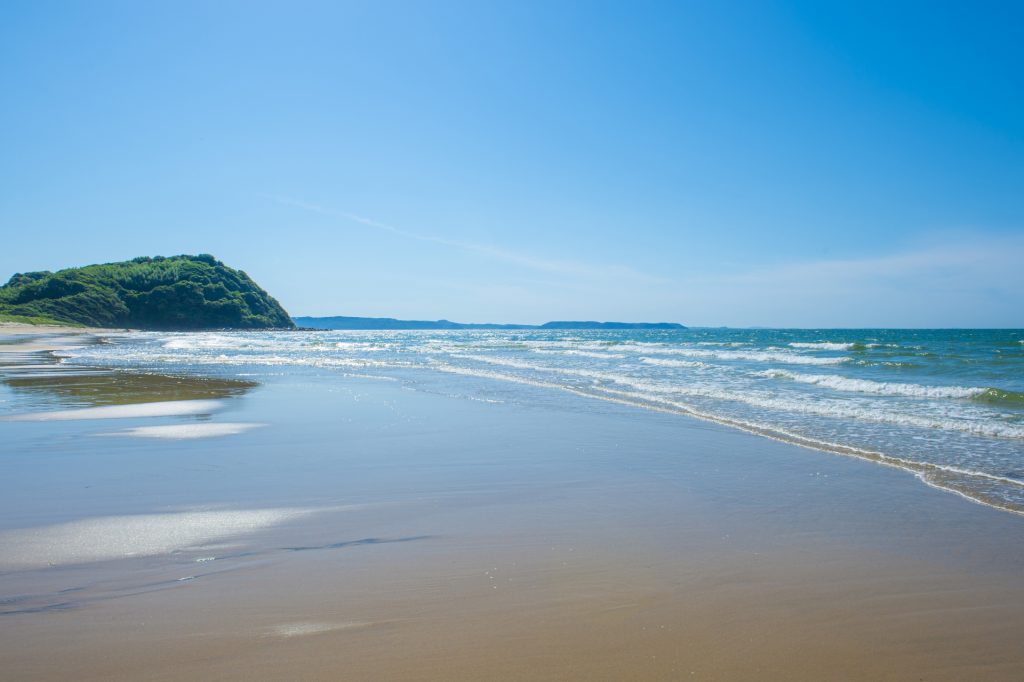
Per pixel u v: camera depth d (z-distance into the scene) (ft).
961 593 14.53
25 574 15.60
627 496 23.32
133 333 414.00
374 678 10.68
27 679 10.71
